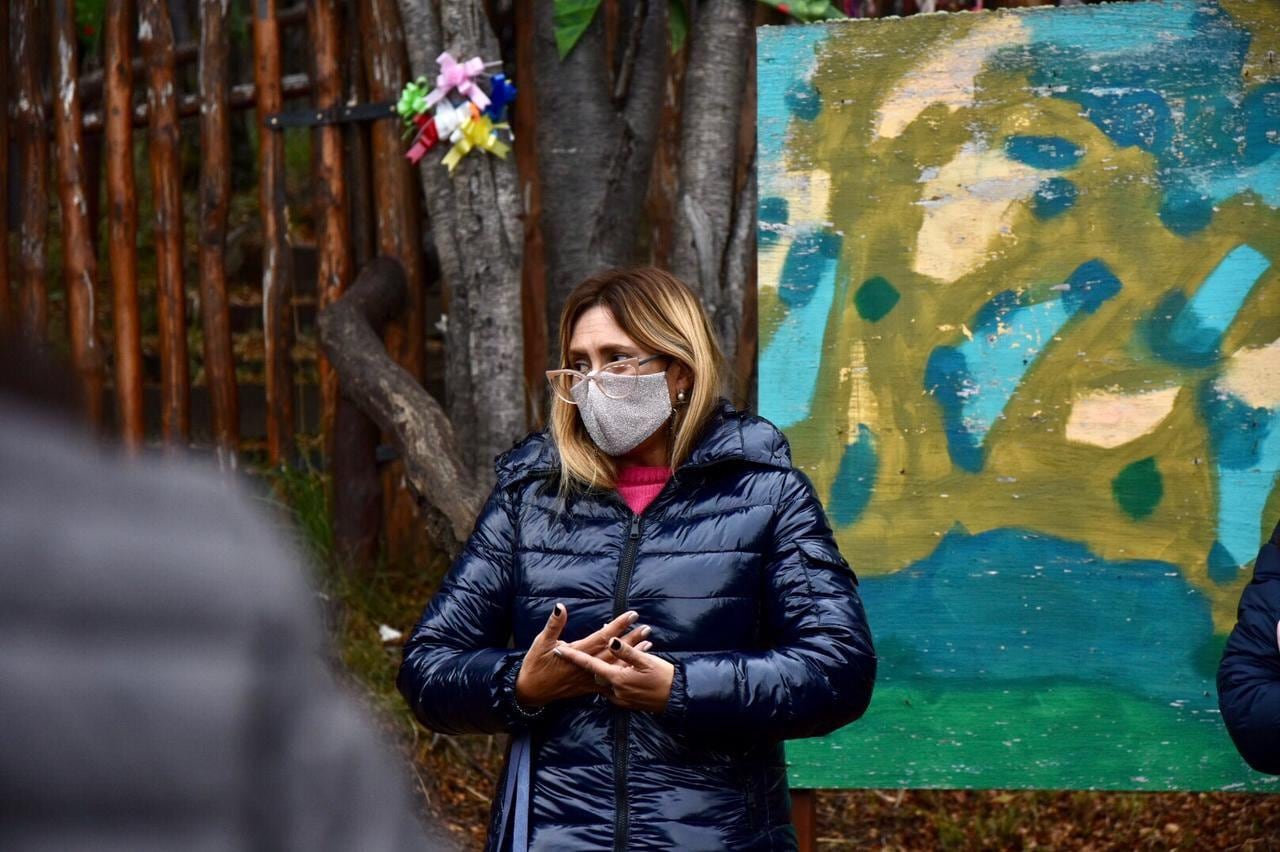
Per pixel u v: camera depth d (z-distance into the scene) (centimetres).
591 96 437
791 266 341
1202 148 329
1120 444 332
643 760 224
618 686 216
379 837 82
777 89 341
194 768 74
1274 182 327
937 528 338
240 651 76
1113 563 333
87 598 73
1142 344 332
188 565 75
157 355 658
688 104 428
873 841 422
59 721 71
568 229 438
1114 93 331
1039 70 333
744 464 243
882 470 339
